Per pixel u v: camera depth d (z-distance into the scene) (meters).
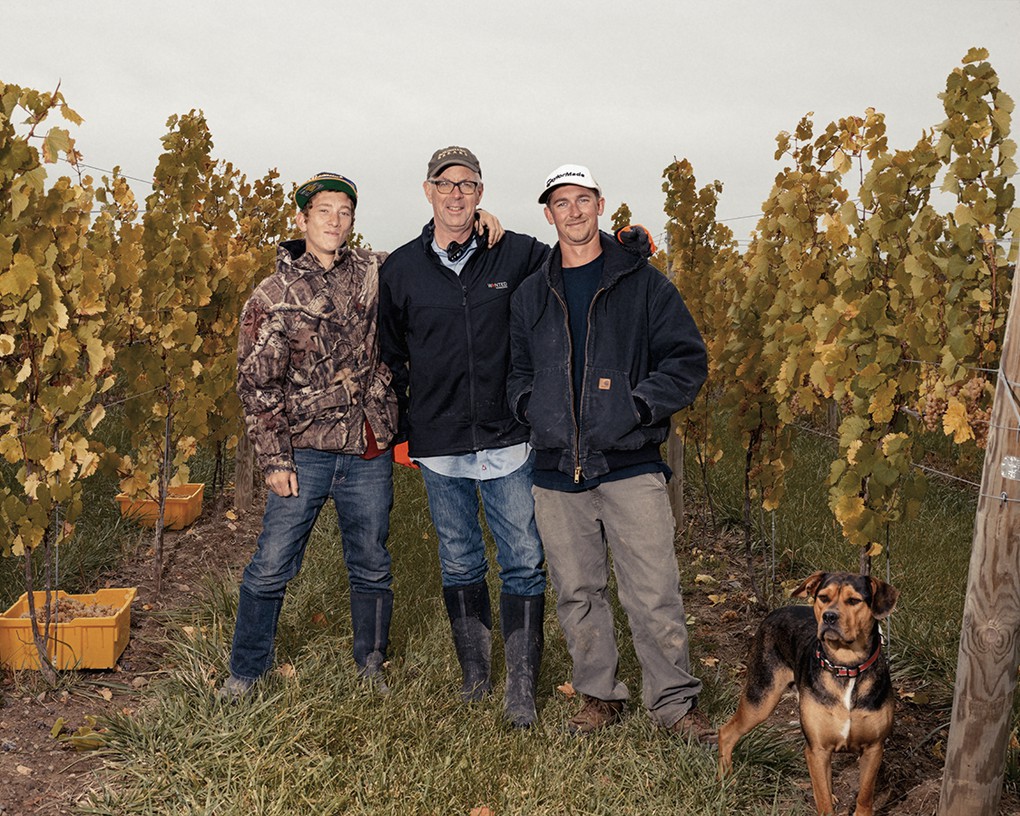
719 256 8.18
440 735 3.67
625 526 3.82
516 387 3.94
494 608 5.27
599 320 3.81
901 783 3.79
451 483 4.06
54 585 5.13
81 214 4.43
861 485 4.61
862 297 4.49
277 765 3.38
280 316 3.79
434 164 3.79
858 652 3.21
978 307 4.18
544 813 3.26
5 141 3.86
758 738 3.88
